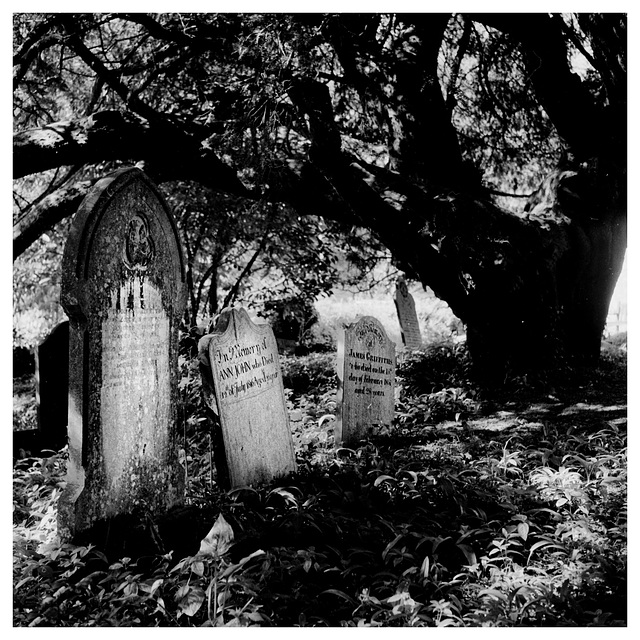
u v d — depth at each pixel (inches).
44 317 671.1
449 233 388.8
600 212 451.5
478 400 398.3
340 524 211.5
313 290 585.6
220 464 254.7
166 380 227.6
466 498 225.5
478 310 417.1
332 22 355.9
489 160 596.1
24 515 234.1
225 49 403.2
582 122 441.1
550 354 414.6
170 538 211.0
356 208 411.5
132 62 499.8
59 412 346.6
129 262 212.7
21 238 407.8
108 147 377.7
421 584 174.4
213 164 415.2
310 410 379.6
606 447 287.3
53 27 422.3
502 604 161.5
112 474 205.8
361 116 516.7
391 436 332.2
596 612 156.8
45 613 160.9
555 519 213.5
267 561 174.7
